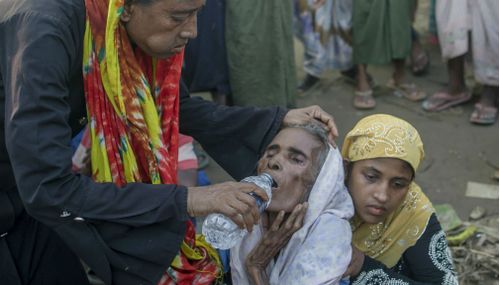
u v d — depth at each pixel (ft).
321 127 7.13
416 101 16.62
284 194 6.72
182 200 5.98
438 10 15.11
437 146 14.74
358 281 7.00
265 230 6.89
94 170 6.61
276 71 13.25
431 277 7.21
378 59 15.89
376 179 6.93
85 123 6.96
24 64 5.65
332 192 6.75
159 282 6.85
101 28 6.13
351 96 16.94
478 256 11.03
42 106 5.65
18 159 5.71
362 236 7.43
